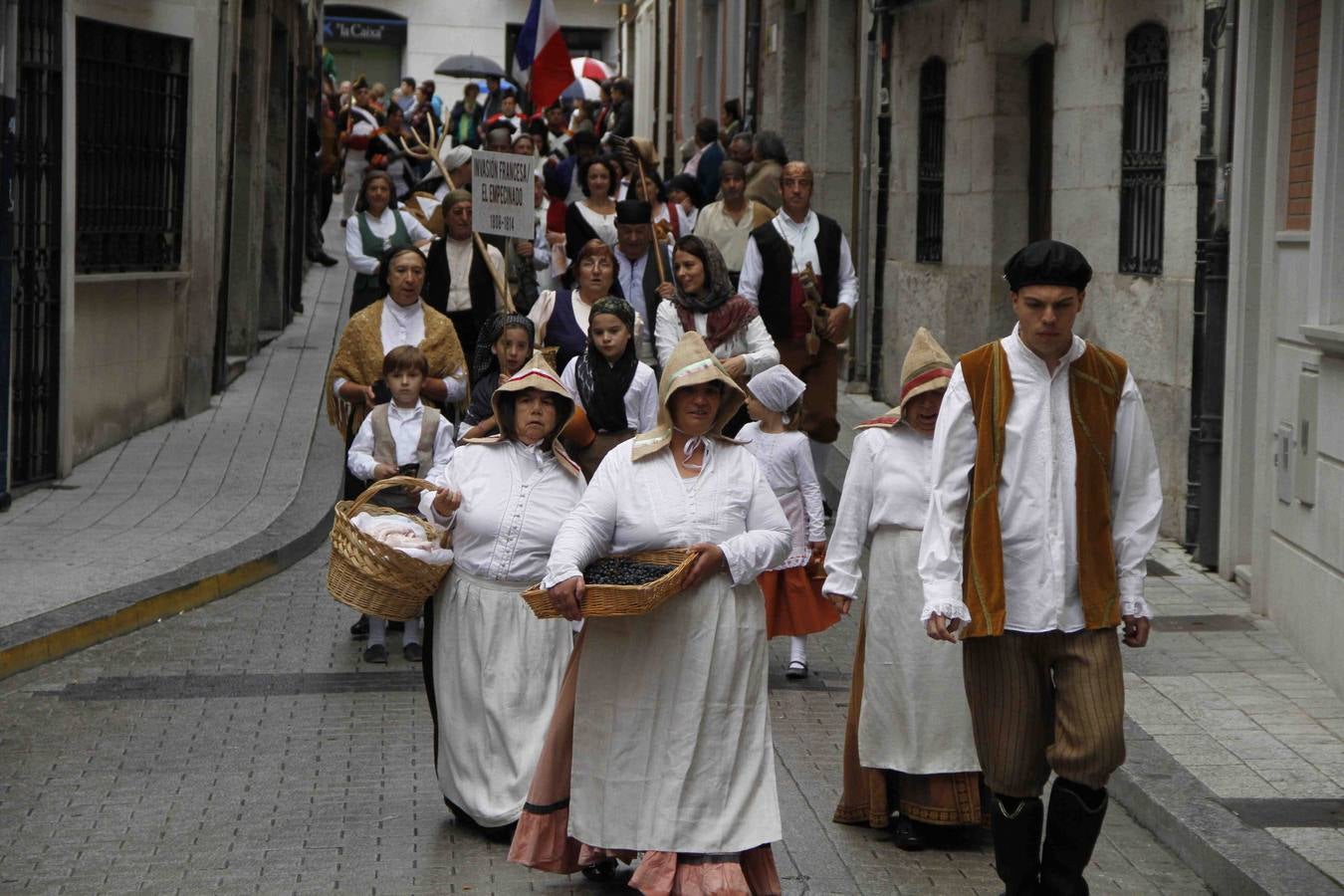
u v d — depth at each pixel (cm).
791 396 927
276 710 884
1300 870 643
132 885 654
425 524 721
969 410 588
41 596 1039
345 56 5953
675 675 602
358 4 5788
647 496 614
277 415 1752
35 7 1346
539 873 667
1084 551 582
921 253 1894
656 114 4397
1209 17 1192
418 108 3872
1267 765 778
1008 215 1655
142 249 1628
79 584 1071
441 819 729
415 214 1717
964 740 690
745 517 619
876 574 706
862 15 2114
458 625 700
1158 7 1309
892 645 698
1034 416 583
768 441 923
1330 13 939
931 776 691
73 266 1416
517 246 1415
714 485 617
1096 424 584
